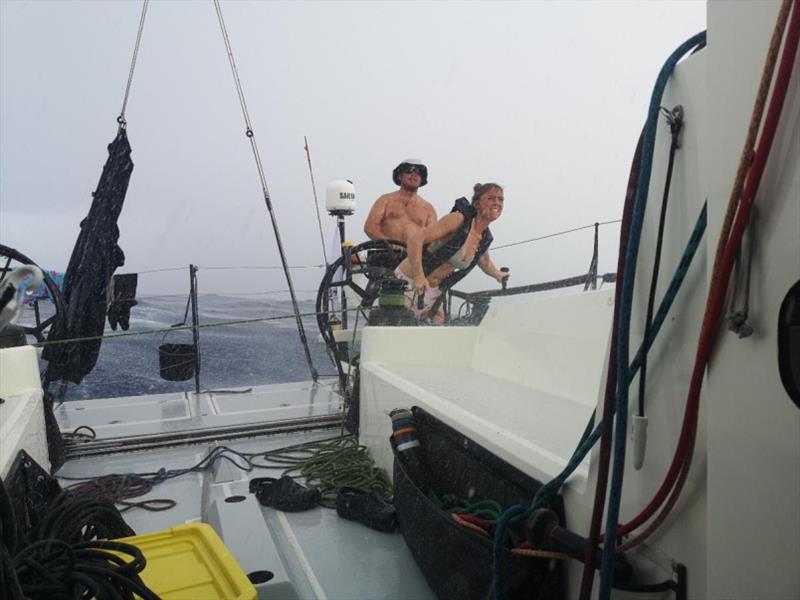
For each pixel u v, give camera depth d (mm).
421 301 6273
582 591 1130
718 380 937
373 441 3252
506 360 3236
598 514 1107
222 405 4676
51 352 4664
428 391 2744
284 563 2252
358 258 5223
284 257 5809
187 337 11188
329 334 4844
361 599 2020
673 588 1104
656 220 1170
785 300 812
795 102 793
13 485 1814
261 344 10680
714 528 953
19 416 2463
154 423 4125
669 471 1050
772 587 850
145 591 1206
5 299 1049
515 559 1449
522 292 5445
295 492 2730
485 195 6664
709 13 957
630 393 1242
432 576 1856
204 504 2789
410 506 2096
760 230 850
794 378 806
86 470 3281
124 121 5066
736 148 903
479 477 1907
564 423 2104
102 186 4918
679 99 1114
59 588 1140
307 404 4648
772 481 845
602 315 2590
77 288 4750
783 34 807
